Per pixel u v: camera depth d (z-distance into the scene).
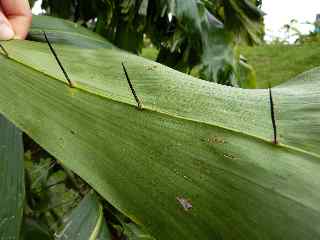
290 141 0.12
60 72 0.16
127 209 0.13
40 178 0.33
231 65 0.37
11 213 0.17
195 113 0.14
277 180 0.12
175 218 0.12
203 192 0.12
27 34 0.23
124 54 0.18
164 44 0.38
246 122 0.13
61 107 0.15
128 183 0.13
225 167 0.12
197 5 0.36
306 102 0.13
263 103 0.14
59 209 0.37
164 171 0.13
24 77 0.15
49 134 0.14
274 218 0.11
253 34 0.38
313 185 0.11
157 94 0.15
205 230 0.12
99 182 0.13
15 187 0.17
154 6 0.36
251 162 0.12
